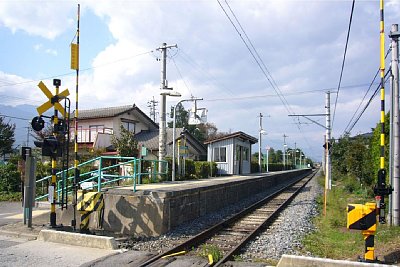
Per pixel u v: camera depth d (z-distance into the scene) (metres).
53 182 10.23
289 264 6.64
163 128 20.11
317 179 43.94
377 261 6.82
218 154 31.03
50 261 7.25
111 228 11.41
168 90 19.81
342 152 32.81
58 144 10.17
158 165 20.03
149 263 7.26
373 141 17.94
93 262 7.16
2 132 37.38
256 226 12.03
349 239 9.78
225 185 17.36
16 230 10.04
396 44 11.09
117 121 35.41
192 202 13.11
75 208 10.61
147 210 10.99
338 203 17.48
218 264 7.23
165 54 20.42
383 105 8.25
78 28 10.78
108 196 11.60
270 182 30.55
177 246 8.59
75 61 10.70
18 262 7.17
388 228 10.05
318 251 8.58
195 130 61.56
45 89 10.05
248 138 33.12
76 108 10.72
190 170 23.34
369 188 20.19
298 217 13.55
